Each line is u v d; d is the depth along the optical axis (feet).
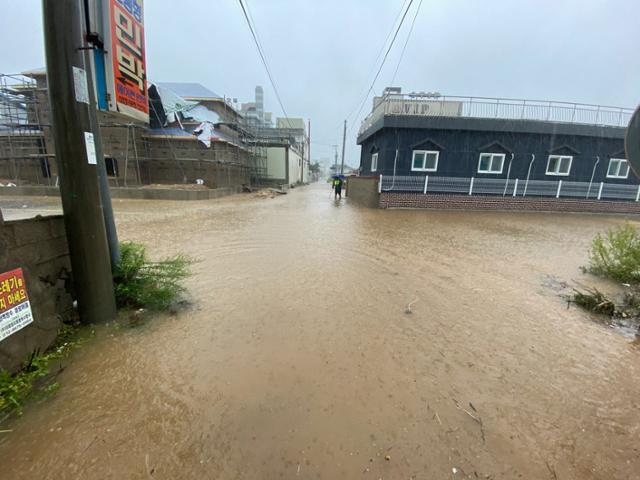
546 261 19.35
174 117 61.52
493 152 47.24
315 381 7.59
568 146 47.75
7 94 53.72
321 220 33.19
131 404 6.62
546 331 10.52
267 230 26.48
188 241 21.77
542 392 7.48
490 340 9.83
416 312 11.71
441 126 45.37
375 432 6.13
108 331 9.25
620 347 9.61
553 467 5.52
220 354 8.56
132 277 11.02
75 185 8.36
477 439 6.06
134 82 11.65
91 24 9.68
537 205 46.29
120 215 32.96
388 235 26.04
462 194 45.88
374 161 55.26
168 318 10.42
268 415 6.46
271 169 98.27
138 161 56.03
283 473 5.22
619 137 48.06
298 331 9.98
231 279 14.53
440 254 20.44
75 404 6.54
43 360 7.41
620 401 7.25
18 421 6.03
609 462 5.65
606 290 14.52
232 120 80.18
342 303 12.28
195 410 6.52
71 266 8.89
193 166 61.11
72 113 8.04
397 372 8.05
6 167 55.67
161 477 5.08
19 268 7.10
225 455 5.51
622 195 47.44
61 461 5.28
